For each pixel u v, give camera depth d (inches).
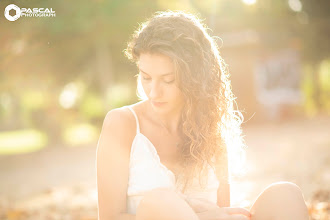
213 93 85.7
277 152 387.5
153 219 74.0
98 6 482.0
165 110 83.7
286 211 80.9
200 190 89.0
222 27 720.3
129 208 85.9
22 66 474.0
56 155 540.7
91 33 520.7
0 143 913.5
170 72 79.6
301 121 735.7
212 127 87.8
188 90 81.2
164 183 83.5
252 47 716.0
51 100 631.2
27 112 698.2
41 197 259.0
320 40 822.5
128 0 487.2
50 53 508.1
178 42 79.5
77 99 683.4
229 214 84.2
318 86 952.3
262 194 85.0
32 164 475.5
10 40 394.6
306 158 330.3
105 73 636.1
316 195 197.5
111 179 83.7
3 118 1007.0
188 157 87.0
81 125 835.4
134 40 83.2
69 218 191.8
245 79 718.5
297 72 791.1
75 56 592.1
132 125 85.8
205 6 502.6
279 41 747.4
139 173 84.1
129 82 674.2
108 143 84.2
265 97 740.0
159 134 87.3
